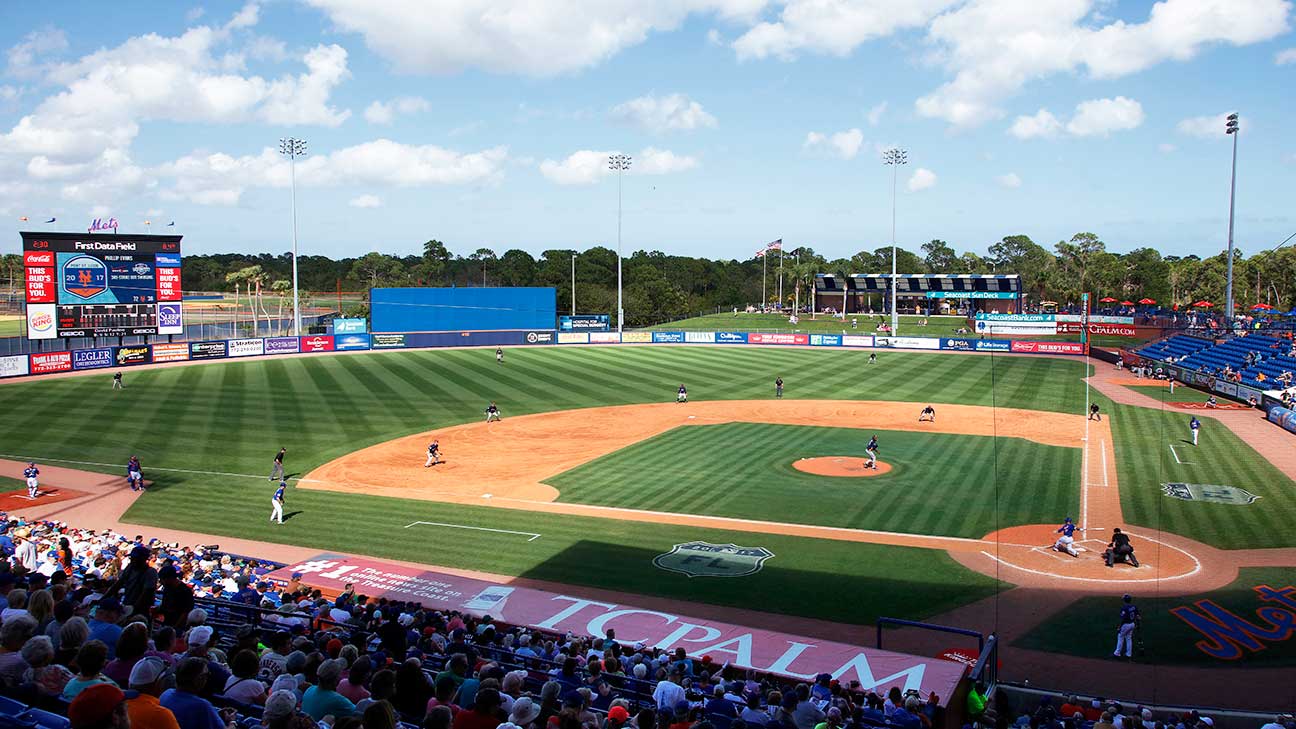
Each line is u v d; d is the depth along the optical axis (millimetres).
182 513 38750
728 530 35719
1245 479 42062
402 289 110188
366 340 101000
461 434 57156
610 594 28688
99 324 78750
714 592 28828
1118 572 30125
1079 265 166125
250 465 48156
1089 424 57781
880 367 90312
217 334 117000
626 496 41344
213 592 22391
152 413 61094
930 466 46500
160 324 82688
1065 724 17750
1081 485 41688
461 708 11734
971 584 29297
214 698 10641
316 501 40875
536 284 188000
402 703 12000
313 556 32531
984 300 145500
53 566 23953
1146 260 159000
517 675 11625
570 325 119562
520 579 30141
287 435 55781
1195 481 41844
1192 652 23906
